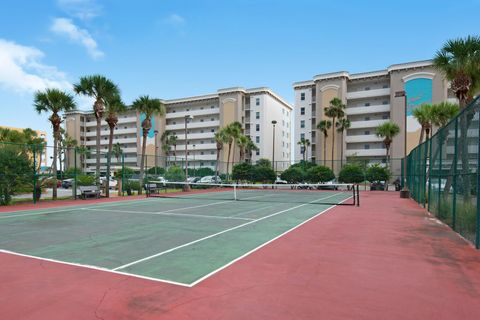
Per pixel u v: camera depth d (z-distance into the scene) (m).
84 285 5.20
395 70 56.84
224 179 48.25
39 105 23.27
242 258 6.82
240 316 4.09
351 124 61.62
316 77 63.97
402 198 24.86
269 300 4.59
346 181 40.69
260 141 73.06
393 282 5.36
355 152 60.12
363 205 18.97
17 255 7.11
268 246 7.96
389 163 53.78
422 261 6.64
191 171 50.38
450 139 10.95
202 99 78.19
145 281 5.38
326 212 15.30
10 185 18.70
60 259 6.76
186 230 10.27
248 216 13.78
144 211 15.67
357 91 62.25
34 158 19.73
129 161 85.19
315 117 66.94
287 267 6.17
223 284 5.23
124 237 9.12
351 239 8.84
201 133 78.12
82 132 94.44
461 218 9.27
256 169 43.38
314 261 6.59
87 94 25.09
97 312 4.22
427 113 32.25
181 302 4.53
